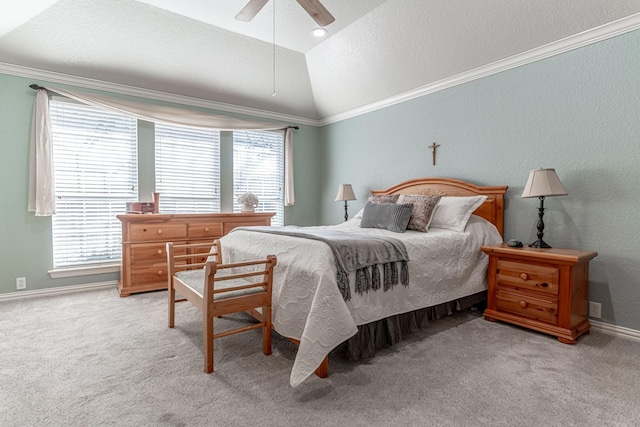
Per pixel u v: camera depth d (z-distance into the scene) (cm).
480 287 289
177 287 246
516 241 277
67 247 362
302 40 378
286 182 513
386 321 223
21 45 313
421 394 167
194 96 435
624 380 180
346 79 430
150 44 349
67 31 314
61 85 353
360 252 207
